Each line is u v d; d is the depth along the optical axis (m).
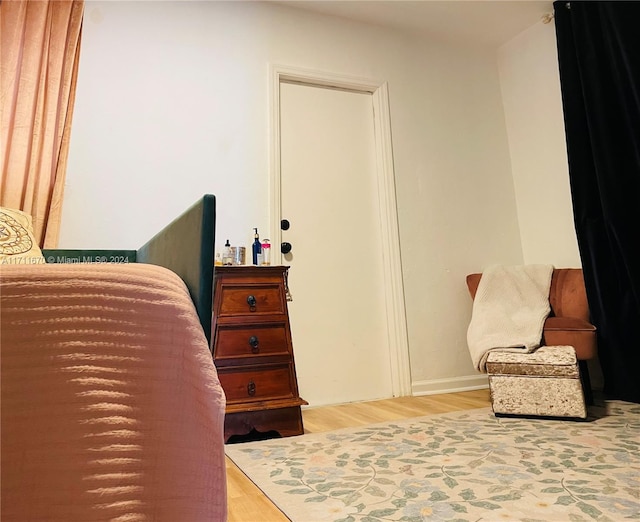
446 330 2.74
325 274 2.55
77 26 2.09
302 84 2.71
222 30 2.50
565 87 2.60
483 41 3.23
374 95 2.90
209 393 0.55
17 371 0.43
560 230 2.82
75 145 2.03
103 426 0.46
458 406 2.20
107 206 2.05
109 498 0.45
